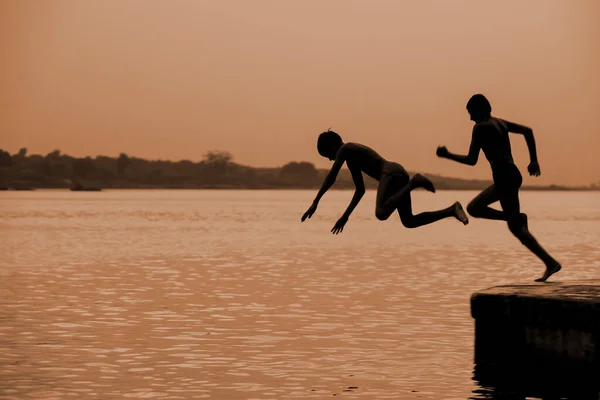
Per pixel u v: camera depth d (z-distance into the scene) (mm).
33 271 37562
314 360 17906
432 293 29312
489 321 16688
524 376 16188
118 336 20547
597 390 15016
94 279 33938
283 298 27859
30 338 20219
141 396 14945
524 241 17391
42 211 149375
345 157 16547
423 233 78688
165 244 59281
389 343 19781
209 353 18547
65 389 15367
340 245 59188
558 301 15531
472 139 16750
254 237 70188
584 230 86375
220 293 29172
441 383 15906
